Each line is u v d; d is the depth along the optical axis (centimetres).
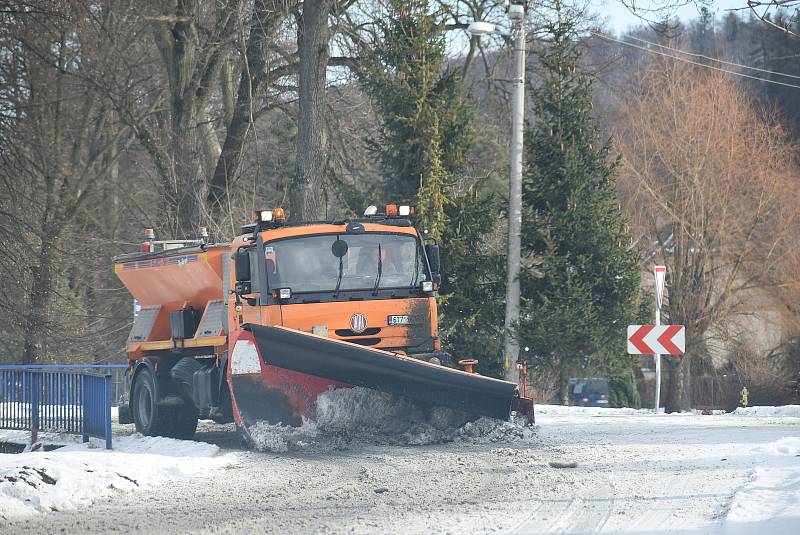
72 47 12688
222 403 5169
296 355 4531
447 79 9562
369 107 11262
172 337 5953
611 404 14825
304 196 9881
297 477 3831
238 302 5109
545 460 4122
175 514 3158
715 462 3941
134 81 13525
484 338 9462
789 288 13688
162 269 5953
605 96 15550
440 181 9319
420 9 9512
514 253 8931
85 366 8638
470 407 4622
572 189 9156
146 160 16012
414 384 4566
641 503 3103
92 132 14712
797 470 3491
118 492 3634
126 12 12188
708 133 13175
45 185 12669
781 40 18412
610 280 9069
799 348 14725
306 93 9931
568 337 8875
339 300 4891
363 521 2912
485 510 3039
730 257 13412
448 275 9512
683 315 13325
